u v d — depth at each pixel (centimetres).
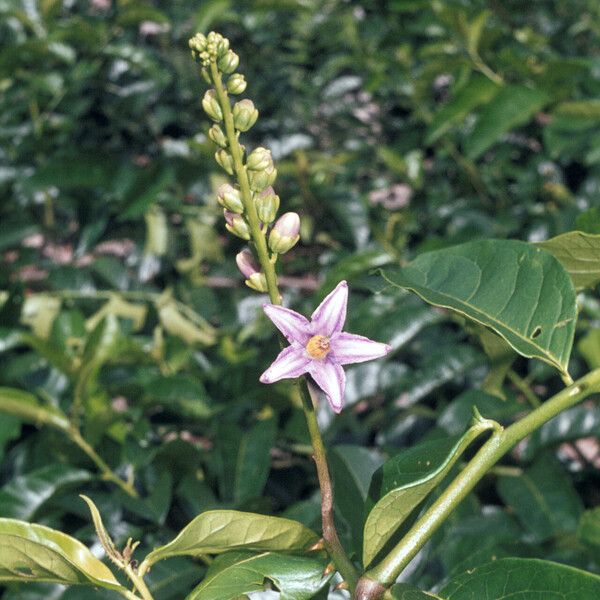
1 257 72
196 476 44
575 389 22
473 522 42
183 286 62
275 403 48
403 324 50
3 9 70
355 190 65
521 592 21
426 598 21
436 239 56
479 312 24
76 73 73
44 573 22
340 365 21
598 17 81
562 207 65
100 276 64
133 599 22
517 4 81
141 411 45
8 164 70
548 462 45
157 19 71
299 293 67
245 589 22
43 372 48
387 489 23
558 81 62
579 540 37
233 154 21
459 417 46
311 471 52
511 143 69
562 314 23
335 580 33
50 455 45
